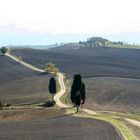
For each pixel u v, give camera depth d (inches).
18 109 4852.4
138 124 3304.6
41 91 6948.8
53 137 2536.9
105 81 7770.7
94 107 5319.9
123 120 3474.4
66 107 5009.8
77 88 4308.6
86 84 7421.3
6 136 2600.9
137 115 4483.3
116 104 5718.5
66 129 2854.3
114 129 2797.7
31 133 2706.7
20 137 2559.1
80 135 2586.1
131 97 6190.9
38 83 7780.5
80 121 3297.2
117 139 2416.3
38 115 4072.3
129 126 3053.6
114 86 7150.6
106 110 5108.3
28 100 6013.8
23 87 7500.0
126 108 5423.2
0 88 7657.5
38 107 5221.5
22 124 3179.1
